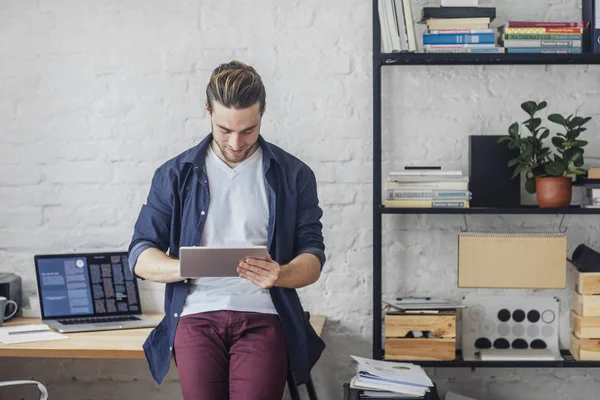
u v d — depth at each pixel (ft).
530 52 9.91
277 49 10.87
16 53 11.06
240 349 7.72
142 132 11.01
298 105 10.88
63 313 10.51
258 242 8.03
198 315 7.84
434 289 10.96
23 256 11.18
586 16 10.28
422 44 10.50
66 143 11.08
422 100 10.82
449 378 11.02
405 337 10.14
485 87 10.78
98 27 10.98
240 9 10.88
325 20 10.84
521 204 10.71
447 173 10.02
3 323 10.33
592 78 10.73
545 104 10.00
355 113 10.85
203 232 7.99
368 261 10.94
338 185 10.91
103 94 11.02
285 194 8.15
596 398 10.97
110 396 11.35
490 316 10.71
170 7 10.92
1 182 11.14
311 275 7.92
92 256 10.74
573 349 10.46
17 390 6.82
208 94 7.64
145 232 8.20
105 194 11.09
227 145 7.75
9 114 11.09
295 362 8.02
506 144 10.40
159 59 10.95
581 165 9.95
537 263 10.14
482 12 9.89
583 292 10.12
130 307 10.74
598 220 10.80
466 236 10.20
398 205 10.08
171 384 11.29
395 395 9.03
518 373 10.98
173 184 8.13
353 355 10.78
